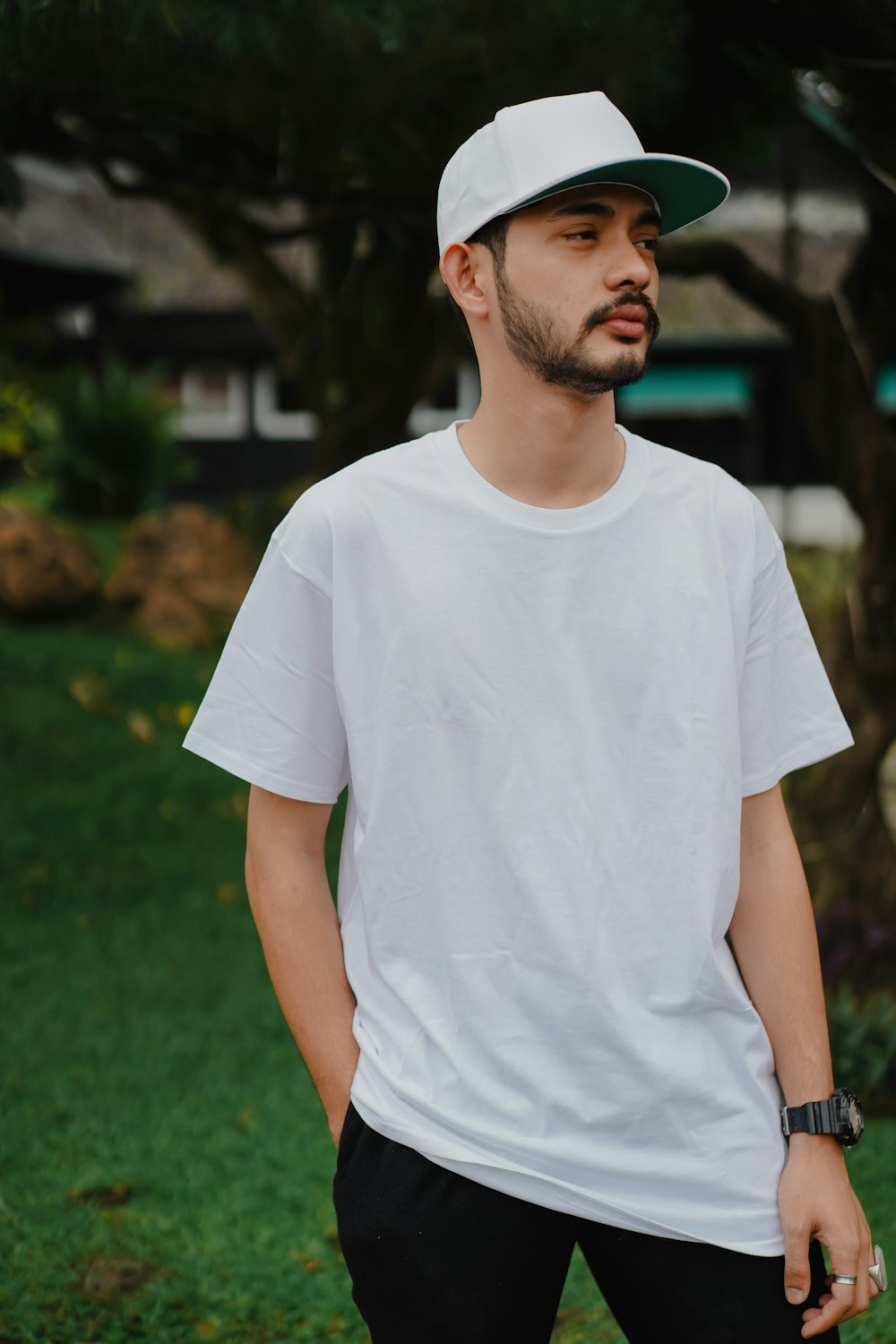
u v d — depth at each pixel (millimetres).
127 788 7094
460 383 20453
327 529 1549
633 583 1508
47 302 17031
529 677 1488
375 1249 1479
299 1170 3568
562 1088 1458
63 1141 3721
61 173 18438
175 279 18406
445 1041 1482
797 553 9039
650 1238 1479
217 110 3951
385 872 1518
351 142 3982
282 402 21688
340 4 2953
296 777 1620
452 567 1506
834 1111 1507
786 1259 1473
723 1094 1479
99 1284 2996
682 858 1482
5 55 3012
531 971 1466
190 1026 4672
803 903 1596
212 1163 3619
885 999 4273
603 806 1478
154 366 16391
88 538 12852
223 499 20656
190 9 2885
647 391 19688
